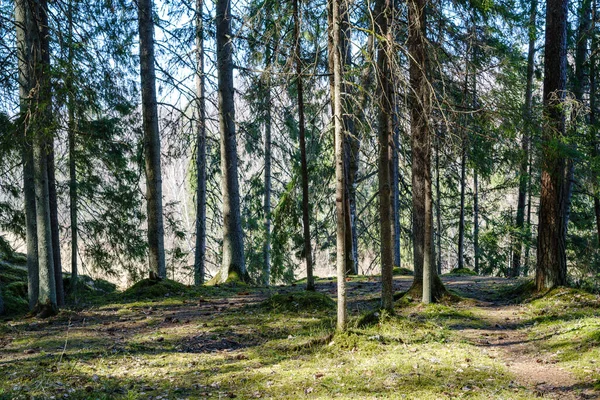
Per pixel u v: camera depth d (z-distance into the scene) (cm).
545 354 712
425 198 1057
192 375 676
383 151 806
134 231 1678
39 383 618
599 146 1395
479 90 969
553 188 1089
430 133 956
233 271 1542
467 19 958
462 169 2116
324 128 781
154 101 1367
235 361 739
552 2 1062
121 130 1580
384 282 848
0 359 757
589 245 1869
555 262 1091
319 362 705
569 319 881
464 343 772
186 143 1781
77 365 712
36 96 916
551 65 1066
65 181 1464
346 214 1703
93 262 1636
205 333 888
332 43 784
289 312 1028
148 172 1365
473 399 540
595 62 1623
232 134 1543
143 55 1361
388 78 836
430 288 1059
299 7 935
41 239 1077
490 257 2395
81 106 978
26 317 1069
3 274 1520
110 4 1243
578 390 557
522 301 1095
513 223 2359
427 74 941
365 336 762
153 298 1262
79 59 1094
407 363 664
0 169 1261
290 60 847
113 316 1070
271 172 2273
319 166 1744
